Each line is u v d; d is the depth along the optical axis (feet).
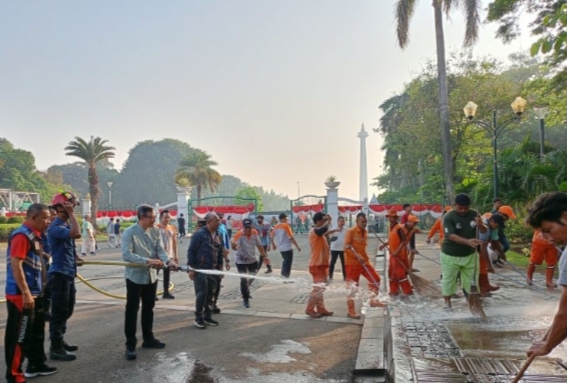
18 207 221.66
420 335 19.10
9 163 310.24
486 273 28.81
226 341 21.81
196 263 24.31
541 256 31.65
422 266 46.16
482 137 98.48
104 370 18.06
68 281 19.79
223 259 29.35
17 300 16.57
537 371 14.24
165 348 20.80
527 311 23.99
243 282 29.27
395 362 15.44
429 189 114.11
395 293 29.35
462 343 17.80
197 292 24.25
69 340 22.11
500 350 16.79
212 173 203.72
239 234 29.37
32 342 17.25
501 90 95.14
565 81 62.28
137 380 16.99
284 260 39.81
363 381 16.84
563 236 9.01
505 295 28.99
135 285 19.71
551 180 52.24
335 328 24.12
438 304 26.40
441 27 75.36
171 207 139.03
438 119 99.35
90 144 148.87
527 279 32.60
